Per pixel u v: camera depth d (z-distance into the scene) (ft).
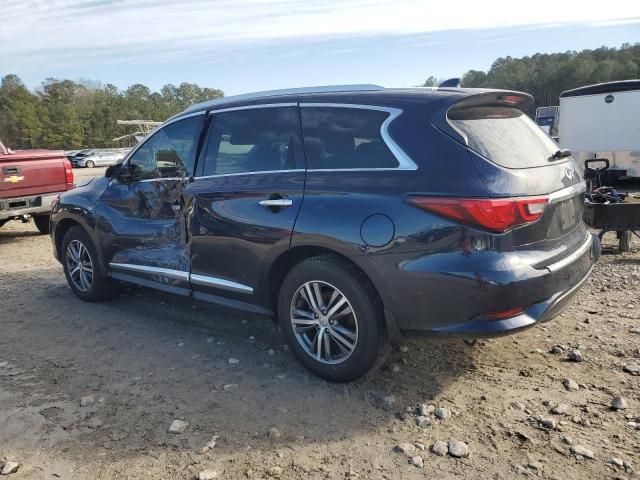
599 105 43.68
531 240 10.28
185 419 10.73
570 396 11.09
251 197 12.52
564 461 9.11
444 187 10.02
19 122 316.19
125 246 16.01
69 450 9.84
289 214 11.74
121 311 17.12
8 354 14.14
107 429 10.46
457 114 10.80
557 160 11.92
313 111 12.12
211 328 15.44
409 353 13.20
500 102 11.82
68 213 17.67
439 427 10.20
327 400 11.25
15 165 28.27
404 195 10.34
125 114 368.89
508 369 12.34
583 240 12.23
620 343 13.41
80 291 18.11
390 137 10.88
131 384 12.25
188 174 14.23
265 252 12.21
